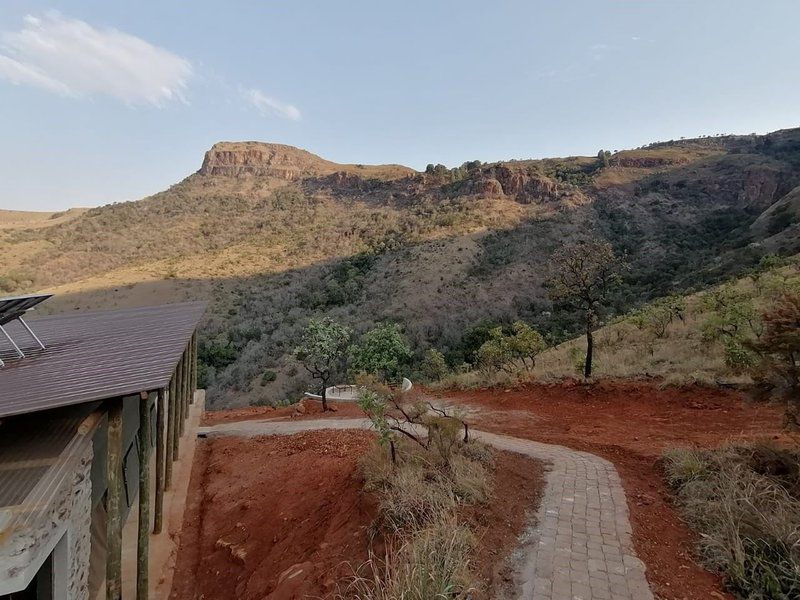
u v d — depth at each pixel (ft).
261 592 14.74
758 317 34.68
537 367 46.65
